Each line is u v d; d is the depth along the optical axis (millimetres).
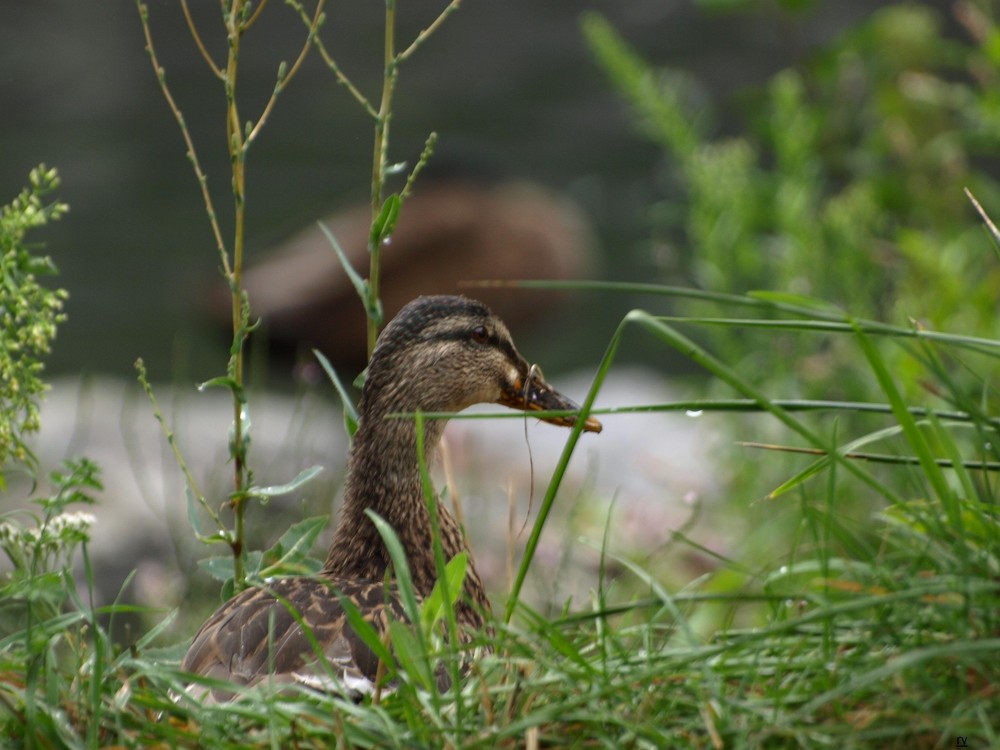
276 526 10391
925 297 9469
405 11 34812
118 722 4711
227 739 4812
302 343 17359
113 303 21188
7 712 4887
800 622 4699
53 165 25531
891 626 4836
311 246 18234
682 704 4773
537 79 30031
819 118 10992
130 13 33875
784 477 9812
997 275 9391
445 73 30547
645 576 5203
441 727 4586
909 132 11094
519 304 17719
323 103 28953
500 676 5078
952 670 4711
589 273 18844
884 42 11398
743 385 4805
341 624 5805
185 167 25844
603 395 16844
